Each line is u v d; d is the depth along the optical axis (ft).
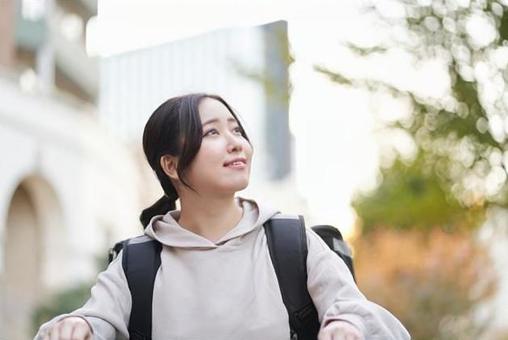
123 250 6.25
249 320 5.83
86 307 5.84
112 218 65.46
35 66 60.29
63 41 63.10
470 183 16.46
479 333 43.78
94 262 47.26
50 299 44.75
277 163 158.51
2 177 49.24
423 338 42.37
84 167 58.80
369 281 43.93
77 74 67.72
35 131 52.70
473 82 15.11
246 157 6.24
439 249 42.68
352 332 5.15
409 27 15.26
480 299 42.83
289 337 5.87
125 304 6.00
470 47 14.99
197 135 6.10
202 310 5.89
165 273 6.07
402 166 17.22
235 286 5.94
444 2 14.92
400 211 18.30
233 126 6.31
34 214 55.67
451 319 42.52
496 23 14.67
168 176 6.45
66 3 63.26
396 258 43.80
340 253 6.40
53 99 54.65
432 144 15.94
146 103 98.78
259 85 17.83
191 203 6.30
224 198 6.24
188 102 6.23
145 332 6.01
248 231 6.13
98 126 61.11
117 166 66.59
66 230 56.08
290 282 5.98
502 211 17.13
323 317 5.69
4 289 47.34
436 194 17.12
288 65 17.06
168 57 134.92
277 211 6.33
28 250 54.85
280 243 6.08
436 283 42.22
